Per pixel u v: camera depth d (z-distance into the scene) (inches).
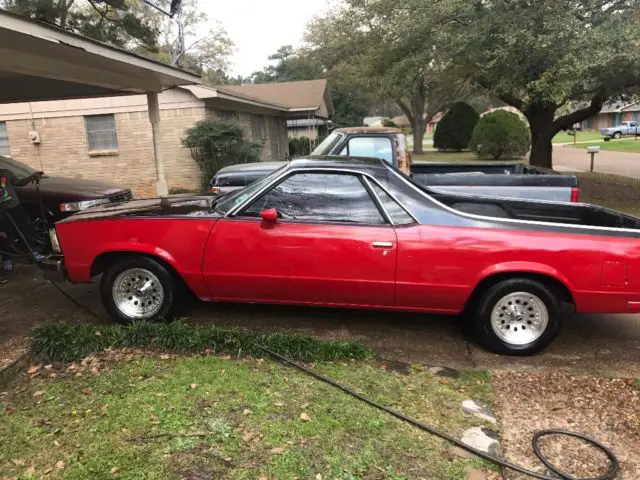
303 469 113.5
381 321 201.3
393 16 495.2
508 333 172.9
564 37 379.9
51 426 128.8
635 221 195.0
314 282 175.0
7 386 149.6
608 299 164.7
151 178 615.2
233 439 123.2
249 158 605.9
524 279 167.9
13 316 204.5
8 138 616.4
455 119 1402.6
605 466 118.1
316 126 1424.7
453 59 451.2
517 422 135.0
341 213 175.2
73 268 188.2
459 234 167.5
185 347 167.0
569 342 185.8
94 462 115.2
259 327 192.9
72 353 162.7
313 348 166.1
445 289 169.8
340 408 137.3
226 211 181.9
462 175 265.0
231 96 619.2
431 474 113.5
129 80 341.4
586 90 512.7
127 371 154.9
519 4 407.2
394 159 316.8
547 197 256.7
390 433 127.4
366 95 1995.6
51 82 384.5
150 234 180.4
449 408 140.3
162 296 186.9
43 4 506.9
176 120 600.1
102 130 610.5
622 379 157.8
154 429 126.7
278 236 174.4
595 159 1063.0
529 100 523.5
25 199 310.5
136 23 641.6
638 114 2630.4
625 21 382.6
